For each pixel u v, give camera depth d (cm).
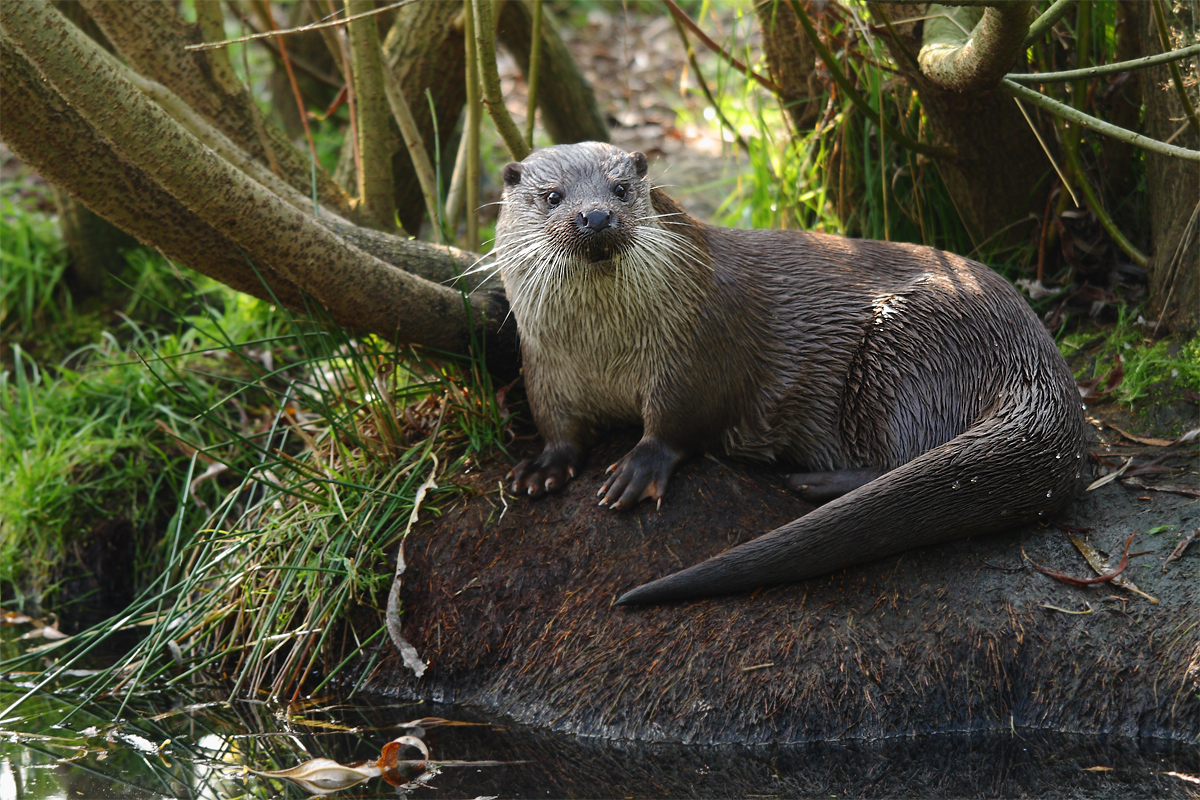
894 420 511
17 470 684
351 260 521
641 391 518
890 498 458
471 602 513
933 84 579
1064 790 385
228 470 673
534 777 415
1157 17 475
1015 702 445
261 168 589
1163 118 560
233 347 570
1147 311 596
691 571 470
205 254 532
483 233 854
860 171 692
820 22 614
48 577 671
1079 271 624
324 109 1023
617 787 404
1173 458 512
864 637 456
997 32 460
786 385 530
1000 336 495
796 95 714
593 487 530
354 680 527
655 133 1145
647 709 457
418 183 809
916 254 542
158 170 454
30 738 466
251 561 557
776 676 451
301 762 437
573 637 486
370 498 545
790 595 474
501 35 827
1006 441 461
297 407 680
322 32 693
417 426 594
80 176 488
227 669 551
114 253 859
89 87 426
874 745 434
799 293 534
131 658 518
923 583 469
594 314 503
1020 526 484
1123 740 429
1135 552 465
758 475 534
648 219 498
